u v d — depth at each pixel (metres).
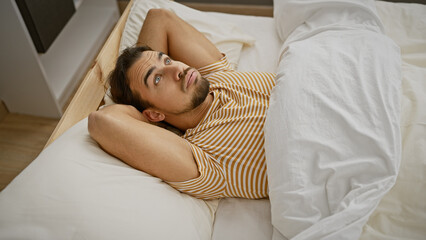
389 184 0.79
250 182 0.97
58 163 0.80
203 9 2.27
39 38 1.55
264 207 0.99
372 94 0.90
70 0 1.77
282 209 0.83
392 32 1.30
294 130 0.88
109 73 1.17
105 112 0.91
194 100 1.06
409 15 1.34
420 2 1.96
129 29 1.40
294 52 1.09
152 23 1.31
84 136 0.91
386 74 0.95
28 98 1.74
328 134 0.86
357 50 1.04
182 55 1.30
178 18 1.34
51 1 1.60
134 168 0.91
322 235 0.75
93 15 2.27
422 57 1.16
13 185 0.77
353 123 0.85
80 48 2.04
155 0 1.51
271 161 0.89
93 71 1.17
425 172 0.81
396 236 0.78
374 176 0.82
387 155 0.80
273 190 0.86
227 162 0.97
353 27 1.20
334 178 0.82
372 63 0.98
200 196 0.98
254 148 0.99
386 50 1.04
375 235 0.78
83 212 0.73
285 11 1.39
